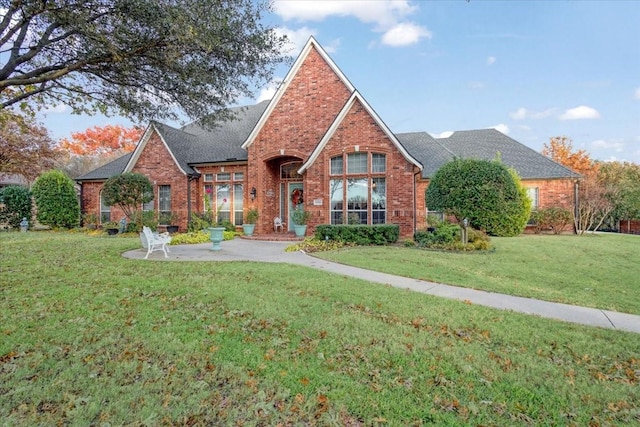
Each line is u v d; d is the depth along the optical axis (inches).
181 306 231.5
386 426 116.4
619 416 124.3
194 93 330.6
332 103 711.1
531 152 829.8
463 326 202.7
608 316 227.8
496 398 133.0
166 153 813.9
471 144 892.0
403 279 323.3
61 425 114.3
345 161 634.8
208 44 268.8
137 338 180.2
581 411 126.4
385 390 136.6
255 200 754.8
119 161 964.0
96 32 240.1
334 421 118.2
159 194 829.2
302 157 722.8
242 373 146.9
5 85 251.0
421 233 551.2
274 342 177.0
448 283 310.5
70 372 146.6
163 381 140.4
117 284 285.1
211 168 815.1
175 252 491.2
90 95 332.8
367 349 171.0
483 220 490.9
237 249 530.9
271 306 231.0
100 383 138.5
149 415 119.3
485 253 466.9
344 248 521.7
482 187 474.9
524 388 139.6
